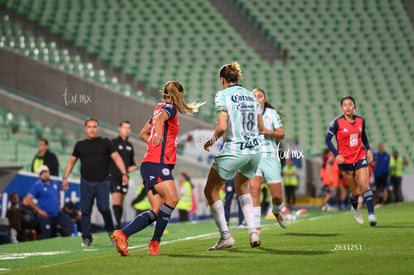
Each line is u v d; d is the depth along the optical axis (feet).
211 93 215.31
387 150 215.72
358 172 76.18
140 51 228.02
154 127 50.78
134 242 75.10
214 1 253.85
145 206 112.57
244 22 249.55
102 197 73.20
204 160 162.50
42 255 63.87
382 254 45.80
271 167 67.56
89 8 244.63
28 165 134.21
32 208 96.53
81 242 81.46
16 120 166.91
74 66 200.64
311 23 253.44
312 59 240.73
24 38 207.21
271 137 68.13
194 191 140.15
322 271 38.22
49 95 184.44
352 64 240.94
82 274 41.04
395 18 258.78
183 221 131.13
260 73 230.68
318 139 212.02
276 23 250.98
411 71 241.14
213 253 50.52
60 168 140.15
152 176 50.52
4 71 187.01
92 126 73.36
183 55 229.25
